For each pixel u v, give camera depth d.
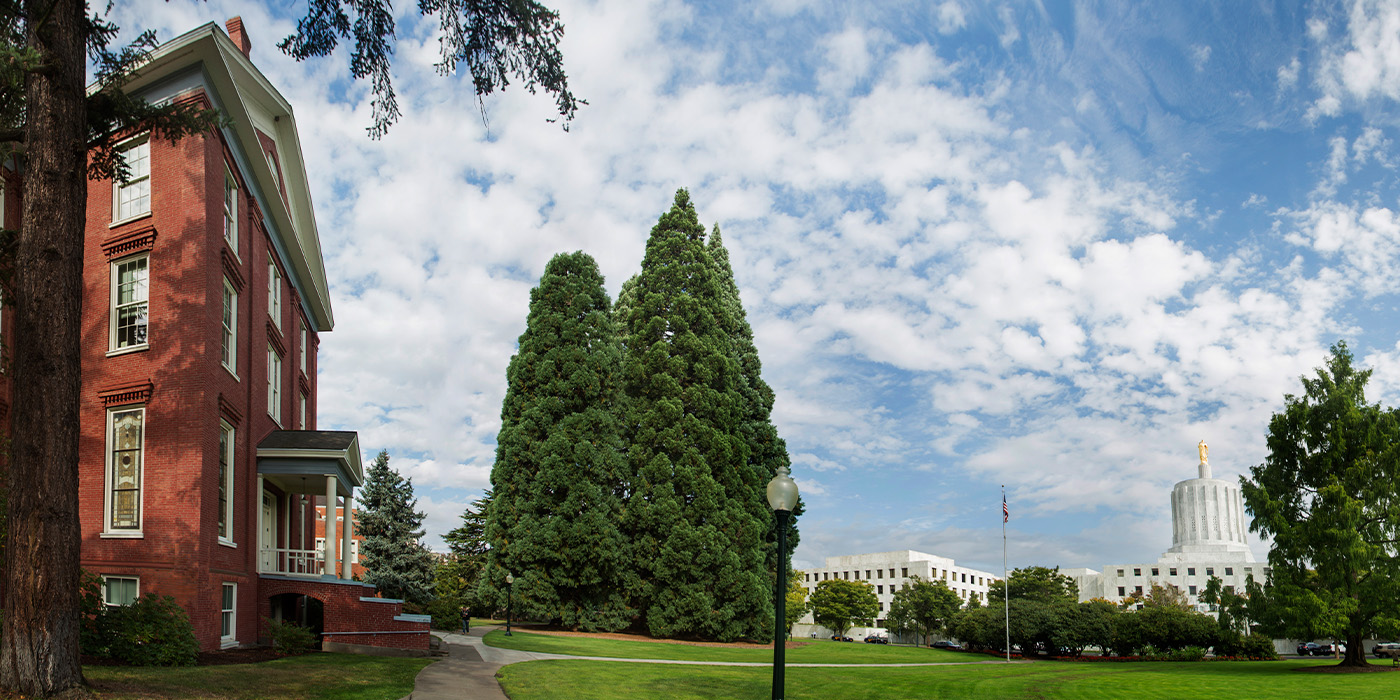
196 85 19.73
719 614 40.41
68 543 11.43
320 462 22.91
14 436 11.44
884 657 40.97
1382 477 34.56
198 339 19.11
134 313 20.00
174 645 16.02
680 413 43.44
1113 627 55.50
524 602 39.69
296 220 31.36
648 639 38.31
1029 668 37.47
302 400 32.16
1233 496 126.75
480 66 14.05
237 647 20.66
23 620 11.01
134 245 20.00
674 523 41.06
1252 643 53.50
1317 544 34.88
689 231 48.22
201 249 19.41
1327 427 35.94
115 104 13.45
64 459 11.55
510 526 41.12
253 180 23.47
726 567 41.16
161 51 19.25
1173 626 54.53
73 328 11.95
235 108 20.95
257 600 22.17
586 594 40.91
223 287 20.69
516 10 13.18
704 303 46.88
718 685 21.66
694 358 45.12
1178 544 128.88
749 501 44.22
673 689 20.14
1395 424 34.81
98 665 14.53
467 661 21.91
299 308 30.69
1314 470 35.97
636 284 54.03
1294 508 36.25
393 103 14.09
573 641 33.09
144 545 18.70
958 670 34.09
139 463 19.22
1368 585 33.75
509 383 43.88
